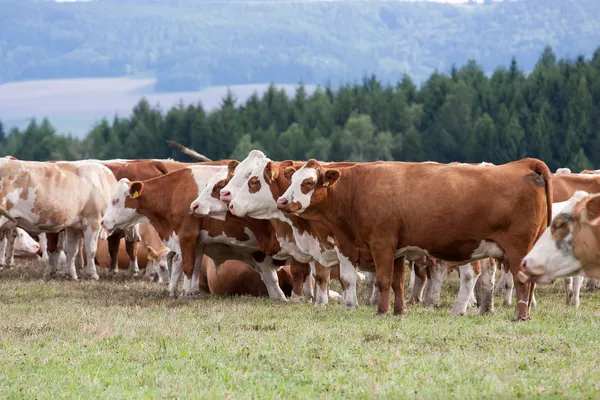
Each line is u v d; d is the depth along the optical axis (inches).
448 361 384.2
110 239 895.1
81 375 385.1
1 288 730.8
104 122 5487.2
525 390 334.6
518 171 504.1
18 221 800.3
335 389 345.7
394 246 536.7
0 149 5654.5
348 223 563.5
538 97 4266.7
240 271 715.4
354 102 4894.2
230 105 5364.2
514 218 500.4
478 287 635.5
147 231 882.8
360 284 779.4
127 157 4790.8
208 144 4613.7
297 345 432.5
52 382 377.4
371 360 393.7
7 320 548.7
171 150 4736.7
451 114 4222.4
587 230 339.9
